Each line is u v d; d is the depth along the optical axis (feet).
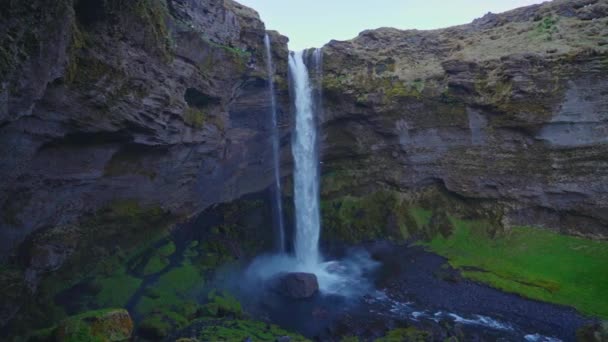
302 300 94.02
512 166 122.11
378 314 87.20
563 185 113.70
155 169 97.04
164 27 84.64
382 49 149.18
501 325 82.69
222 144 116.06
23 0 47.62
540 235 115.65
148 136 87.04
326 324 82.48
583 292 92.63
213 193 122.42
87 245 86.12
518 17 136.46
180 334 71.77
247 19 122.01
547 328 81.25
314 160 146.20
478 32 141.18
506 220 122.42
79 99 67.97
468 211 131.13
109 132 77.00
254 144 130.11
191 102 104.01
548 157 115.96
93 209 85.35
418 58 143.54
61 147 71.97
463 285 102.12
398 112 136.05
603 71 105.60
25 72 51.16
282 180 141.59
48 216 75.15
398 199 141.38
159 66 84.28
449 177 134.31
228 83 110.93
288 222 137.18
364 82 139.13
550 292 94.94
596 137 108.68
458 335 77.77
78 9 64.44
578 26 117.70
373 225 138.62
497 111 120.78
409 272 111.55
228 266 107.14
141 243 101.76
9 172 63.05
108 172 85.20
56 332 60.34
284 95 134.51
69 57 61.05
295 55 147.13
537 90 114.01
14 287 64.90
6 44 47.55
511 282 101.04
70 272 81.10
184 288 90.43
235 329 75.61
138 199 96.17
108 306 77.71
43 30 51.93
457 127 130.00
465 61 126.11
